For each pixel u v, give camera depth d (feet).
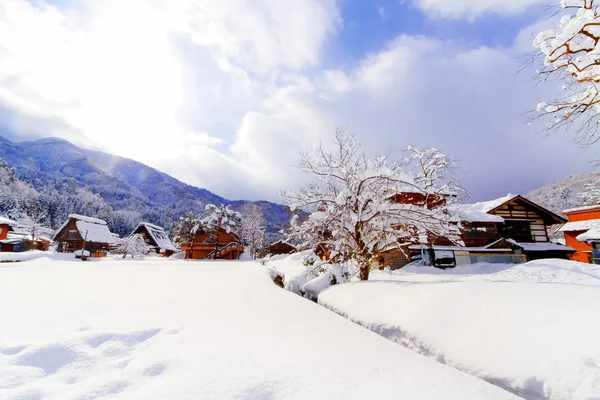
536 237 80.74
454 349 13.14
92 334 12.67
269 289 31.76
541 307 12.94
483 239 72.49
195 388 8.15
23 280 33.58
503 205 81.10
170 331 13.91
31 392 7.95
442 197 38.27
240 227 185.06
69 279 35.65
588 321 10.87
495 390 9.21
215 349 11.45
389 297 21.67
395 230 36.32
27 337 12.67
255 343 12.55
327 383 9.03
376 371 10.26
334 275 37.14
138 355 11.10
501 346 11.66
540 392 9.24
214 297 24.75
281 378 9.12
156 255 169.58
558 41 17.52
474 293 16.48
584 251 80.48
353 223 36.01
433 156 39.47
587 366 8.89
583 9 17.13
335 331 15.62
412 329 16.37
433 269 60.85
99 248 136.67
